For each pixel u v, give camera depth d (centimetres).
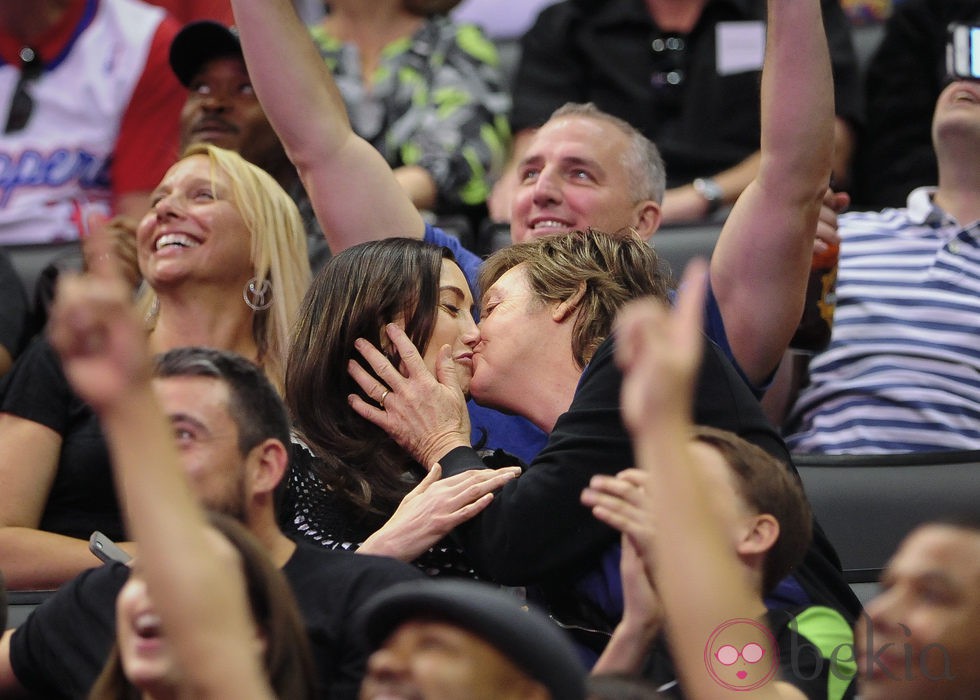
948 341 1026
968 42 1065
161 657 475
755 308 826
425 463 720
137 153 1286
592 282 759
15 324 1061
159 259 942
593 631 666
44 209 1276
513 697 435
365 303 743
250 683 411
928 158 1298
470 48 1313
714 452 586
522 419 820
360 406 730
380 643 451
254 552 516
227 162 967
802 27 795
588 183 1049
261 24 880
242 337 957
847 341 1037
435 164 1246
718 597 423
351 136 904
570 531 668
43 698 646
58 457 905
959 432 998
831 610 602
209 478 605
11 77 1297
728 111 1302
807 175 804
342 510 729
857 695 579
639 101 1313
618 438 672
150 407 400
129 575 640
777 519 580
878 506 844
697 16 1325
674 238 1075
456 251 922
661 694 541
